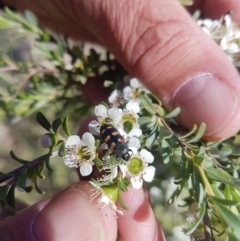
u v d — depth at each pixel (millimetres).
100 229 66
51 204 67
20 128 134
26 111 75
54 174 124
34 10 97
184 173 60
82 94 79
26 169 58
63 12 88
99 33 77
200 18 93
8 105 73
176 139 61
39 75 77
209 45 69
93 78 78
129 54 71
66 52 78
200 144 67
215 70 68
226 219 55
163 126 62
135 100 68
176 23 69
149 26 70
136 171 57
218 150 64
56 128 58
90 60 77
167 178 75
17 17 74
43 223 65
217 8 89
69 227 65
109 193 57
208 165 59
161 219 86
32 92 76
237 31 74
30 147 137
